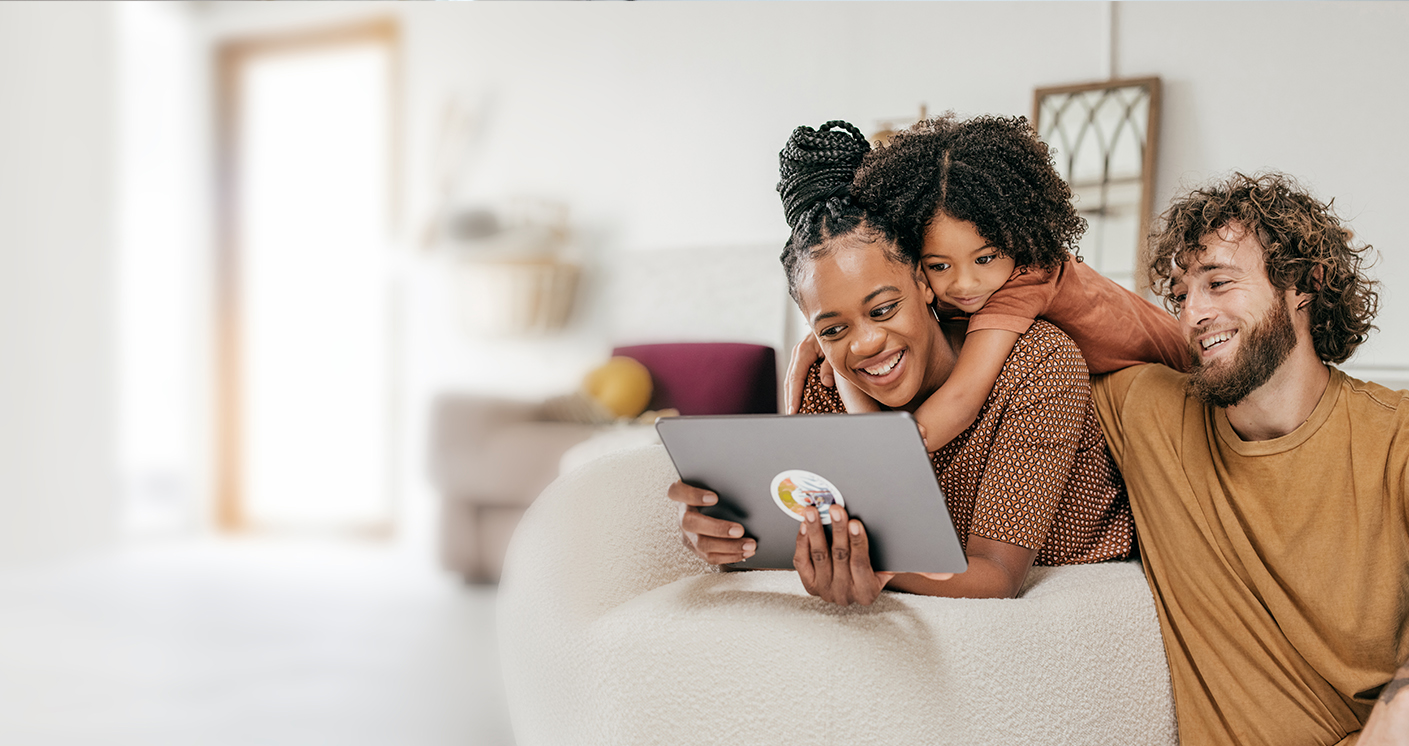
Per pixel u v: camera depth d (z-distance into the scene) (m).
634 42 3.31
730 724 0.65
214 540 3.82
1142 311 0.96
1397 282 2.04
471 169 3.67
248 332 4.07
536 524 0.80
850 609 0.69
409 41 3.81
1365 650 0.77
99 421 3.56
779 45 3.02
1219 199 0.82
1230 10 2.29
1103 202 2.44
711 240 3.18
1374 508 0.77
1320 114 2.18
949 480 0.91
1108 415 0.93
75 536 3.47
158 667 2.06
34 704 1.82
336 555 3.47
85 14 3.53
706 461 0.70
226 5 4.04
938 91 2.73
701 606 0.71
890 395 0.87
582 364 3.43
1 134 3.26
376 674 1.98
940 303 0.92
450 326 3.69
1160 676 0.83
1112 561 0.94
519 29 3.56
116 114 3.64
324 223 3.97
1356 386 0.80
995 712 0.69
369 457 3.92
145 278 4.14
